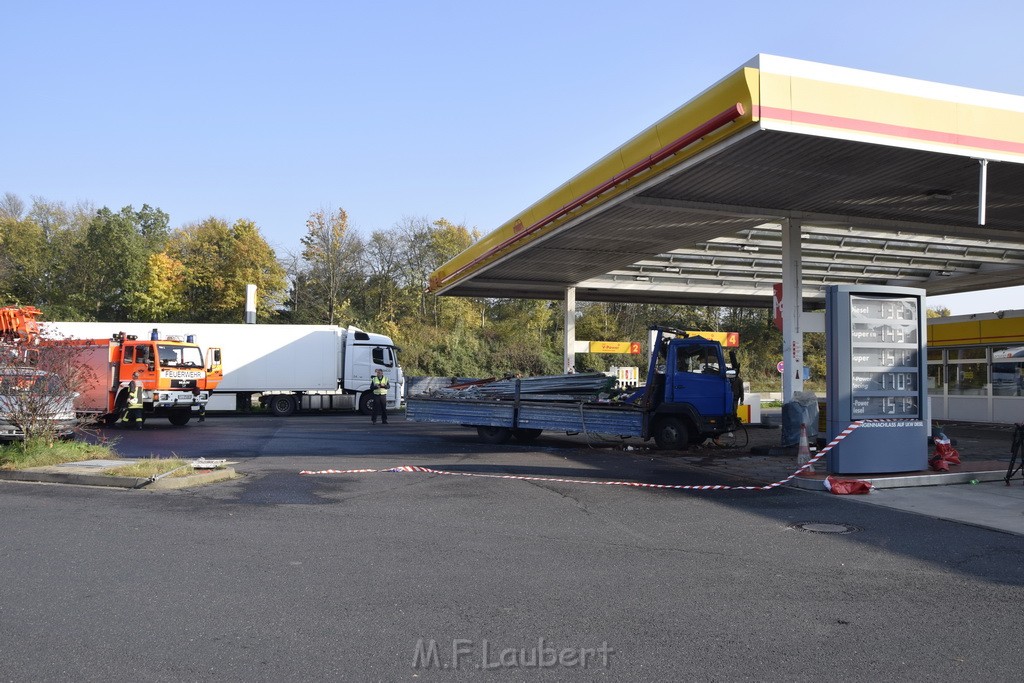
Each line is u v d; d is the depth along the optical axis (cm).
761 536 776
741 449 1614
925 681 415
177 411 2383
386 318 4928
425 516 862
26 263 4903
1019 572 646
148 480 1062
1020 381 2325
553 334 5047
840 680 416
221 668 425
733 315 5638
